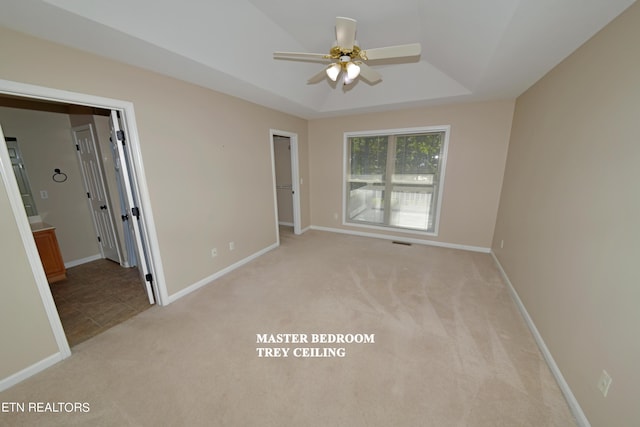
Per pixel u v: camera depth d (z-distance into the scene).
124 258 3.49
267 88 2.80
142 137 2.22
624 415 1.12
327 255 3.82
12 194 1.57
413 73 3.15
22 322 1.66
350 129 4.43
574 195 1.69
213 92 2.83
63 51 1.71
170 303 2.59
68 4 1.29
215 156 2.94
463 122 3.62
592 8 1.29
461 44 2.06
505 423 1.39
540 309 2.02
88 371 1.75
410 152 4.13
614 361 1.20
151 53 1.85
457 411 1.46
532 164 2.47
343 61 1.93
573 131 1.76
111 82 1.98
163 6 1.58
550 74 2.19
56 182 3.39
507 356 1.85
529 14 1.33
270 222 4.00
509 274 2.88
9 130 3.02
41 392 1.60
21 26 1.46
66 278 3.17
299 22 2.14
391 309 2.44
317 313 2.39
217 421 1.42
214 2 1.74
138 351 1.93
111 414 1.46
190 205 2.72
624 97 1.29
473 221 3.86
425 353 1.88
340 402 1.52
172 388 1.62
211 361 1.84
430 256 3.73
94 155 3.26
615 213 1.29
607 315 1.28
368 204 4.68
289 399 1.54
